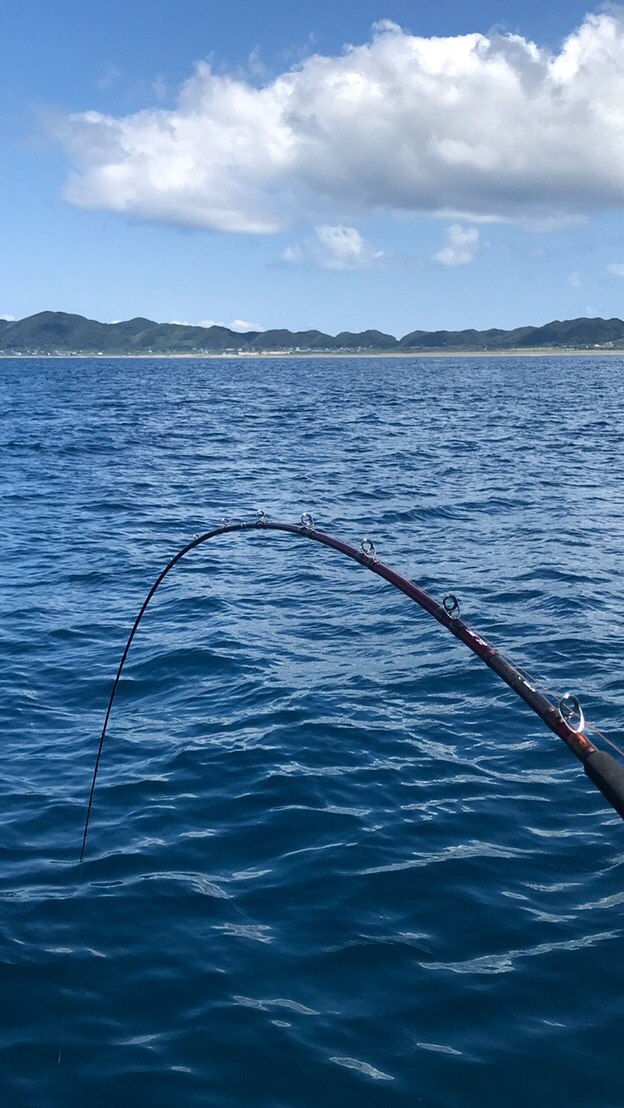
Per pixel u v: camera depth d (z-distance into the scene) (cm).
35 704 1059
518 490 2684
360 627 1335
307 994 566
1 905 658
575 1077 502
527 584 1562
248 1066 509
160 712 1031
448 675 1127
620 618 1360
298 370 19212
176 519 2275
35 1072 504
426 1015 548
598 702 1031
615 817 781
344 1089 494
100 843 747
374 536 2020
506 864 708
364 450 3856
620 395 8519
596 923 632
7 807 810
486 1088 496
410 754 909
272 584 1595
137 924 635
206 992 566
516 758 899
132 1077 501
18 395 8738
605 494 2603
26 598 1517
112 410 6569
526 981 575
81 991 567
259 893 671
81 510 2411
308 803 807
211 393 9175
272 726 978
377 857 717
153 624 1364
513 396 8369
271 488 2778
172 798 823
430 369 18938
